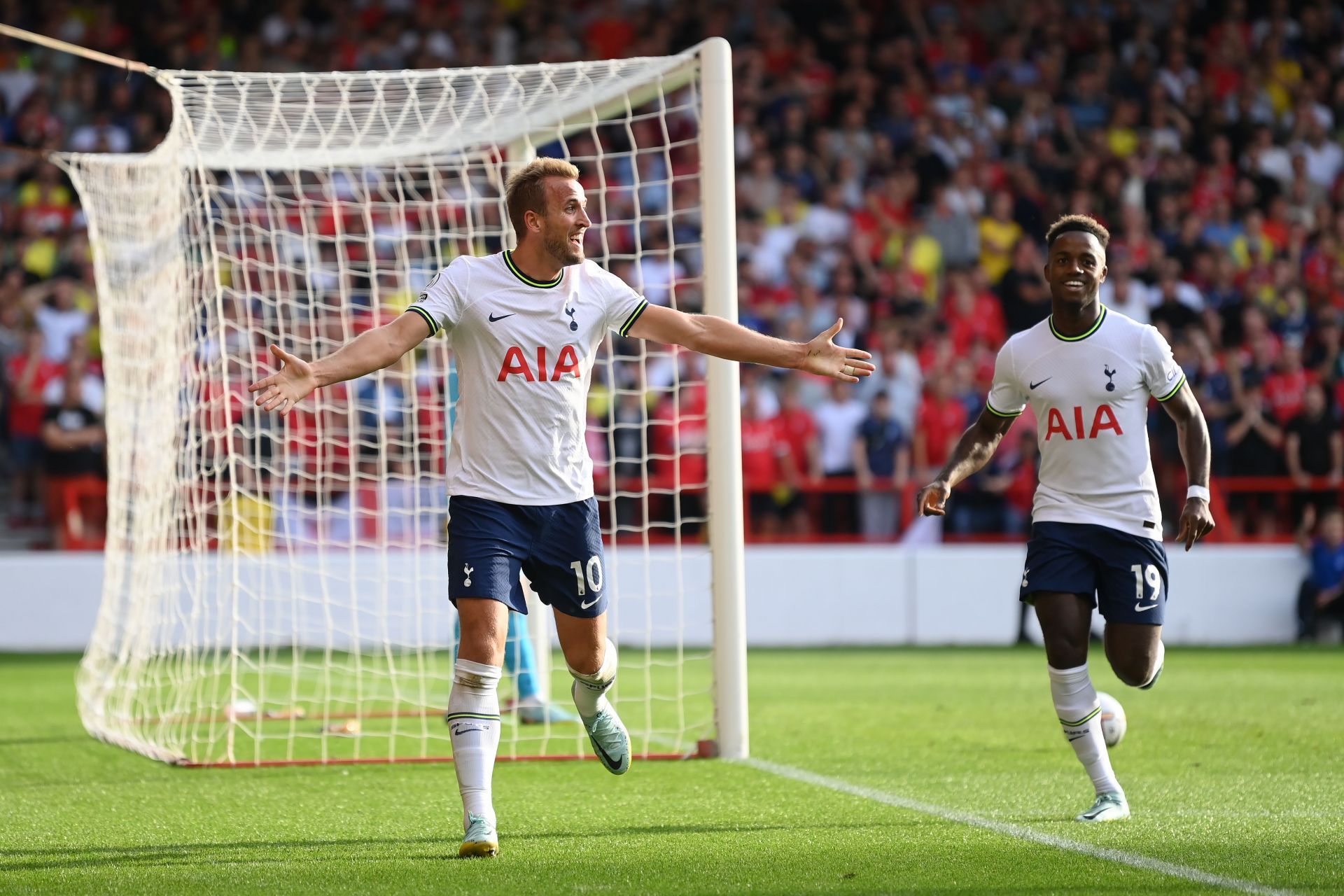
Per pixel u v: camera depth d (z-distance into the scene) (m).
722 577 21.59
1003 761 21.12
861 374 14.52
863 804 17.28
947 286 55.38
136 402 28.03
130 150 57.38
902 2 66.31
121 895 12.55
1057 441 15.98
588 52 64.69
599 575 14.83
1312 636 46.78
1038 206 58.31
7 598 45.03
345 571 42.91
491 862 13.81
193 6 61.94
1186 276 56.34
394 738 23.28
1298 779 19.16
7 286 50.72
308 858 14.23
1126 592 15.79
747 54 62.44
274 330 42.28
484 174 40.84
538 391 14.40
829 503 48.94
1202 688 32.03
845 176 59.16
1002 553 47.03
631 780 19.42
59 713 28.84
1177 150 62.09
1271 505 49.19
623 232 57.03
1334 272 58.31
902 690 32.25
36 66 59.09
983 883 12.69
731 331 14.61
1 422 49.94
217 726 26.31
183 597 31.44
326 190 31.84
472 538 14.30
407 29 63.47
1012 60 64.56
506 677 30.59
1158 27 66.81
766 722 26.20
